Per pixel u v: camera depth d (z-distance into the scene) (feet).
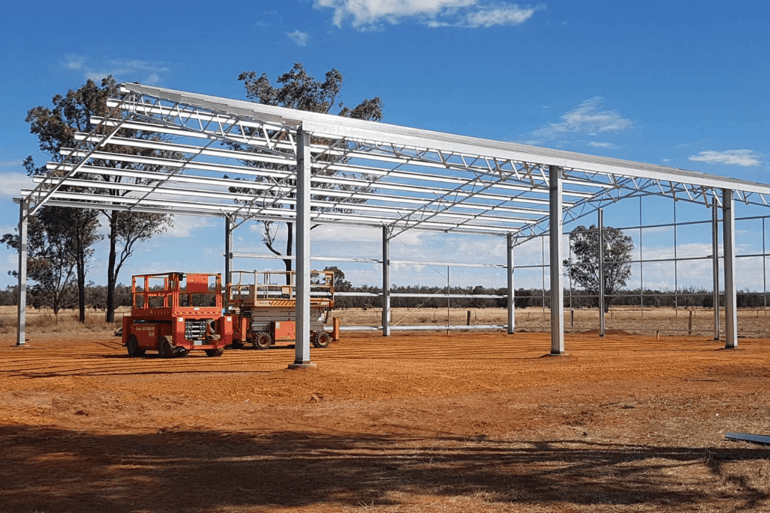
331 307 89.81
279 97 145.07
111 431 31.24
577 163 69.36
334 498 20.26
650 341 102.17
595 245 131.54
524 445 27.58
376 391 43.75
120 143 68.54
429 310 247.50
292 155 59.11
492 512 18.81
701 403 37.68
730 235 81.76
